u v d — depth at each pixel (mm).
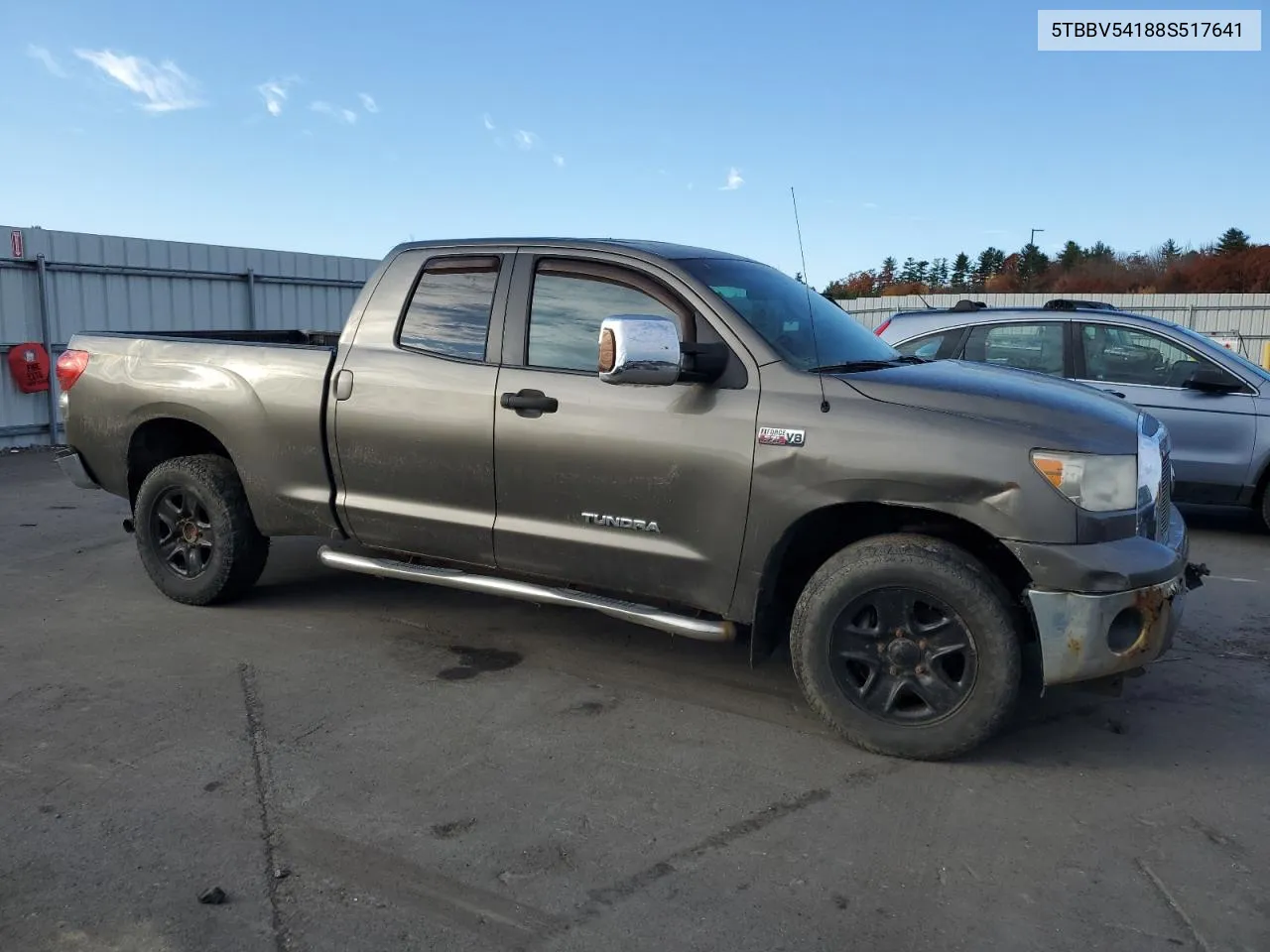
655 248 4422
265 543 5555
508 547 4527
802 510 3816
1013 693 3631
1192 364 7855
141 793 3479
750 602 4000
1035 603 3549
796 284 4871
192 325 14727
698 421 3996
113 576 6324
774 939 2719
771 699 4414
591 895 2908
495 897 2896
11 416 12781
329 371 4938
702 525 4023
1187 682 4676
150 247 14055
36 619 5414
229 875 2992
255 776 3611
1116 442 3609
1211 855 3174
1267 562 7102
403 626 5332
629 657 4902
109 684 4484
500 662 4812
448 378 4586
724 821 3346
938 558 3646
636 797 3500
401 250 4945
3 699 4305
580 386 4270
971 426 3621
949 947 2695
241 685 4488
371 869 3035
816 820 3361
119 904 2836
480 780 3607
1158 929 2777
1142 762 3840
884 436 3691
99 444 5730
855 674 3906
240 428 5184
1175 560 3688
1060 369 8211
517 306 4527
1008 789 3598
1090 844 3234
